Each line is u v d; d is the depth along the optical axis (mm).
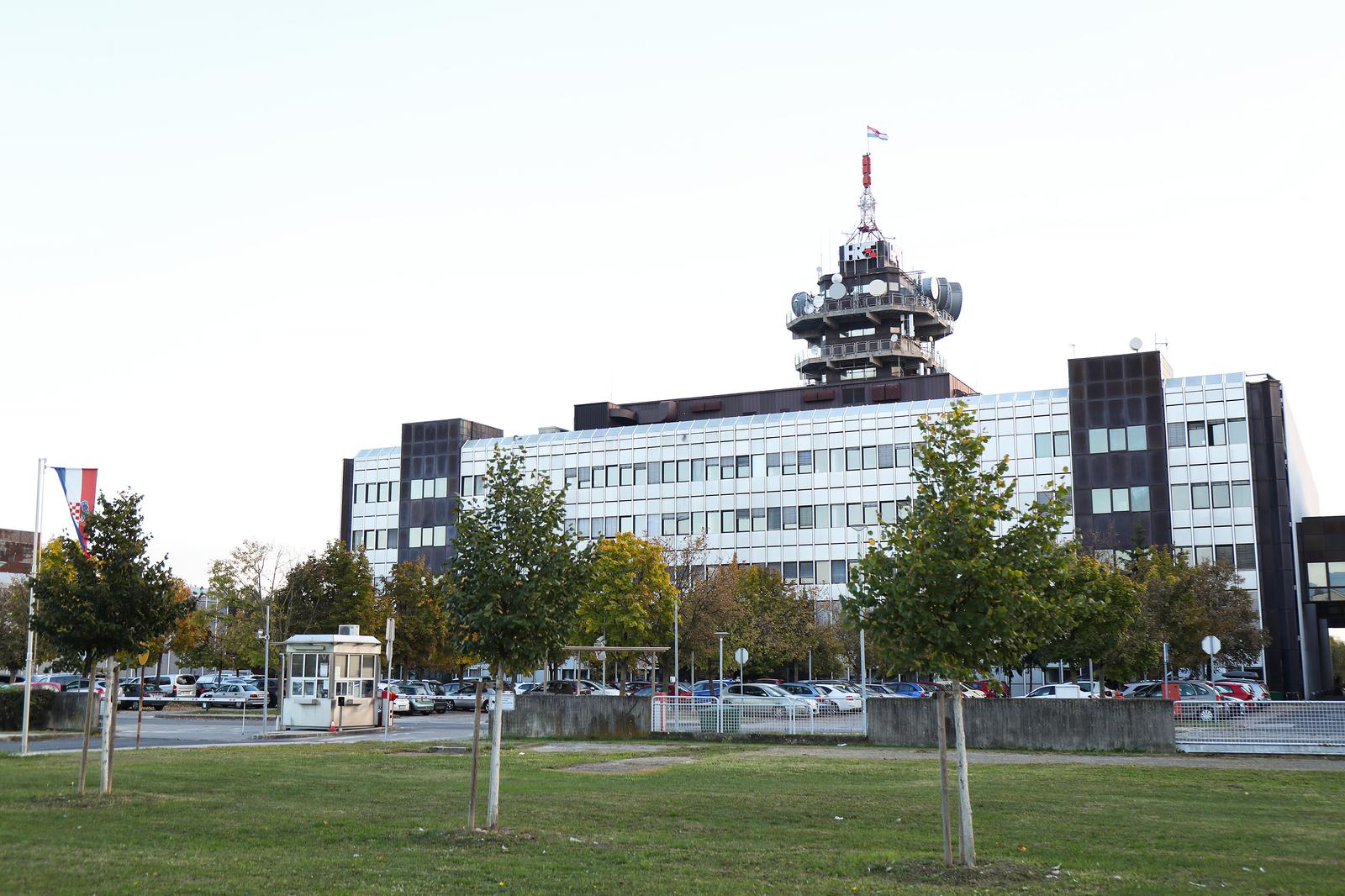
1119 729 30438
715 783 22297
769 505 93000
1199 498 77875
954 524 13898
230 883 11742
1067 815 17672
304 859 13211
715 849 14242
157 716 51812
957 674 13500
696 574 66375
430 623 73812
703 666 64562
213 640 69688
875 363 127750
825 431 92062
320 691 39938
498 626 16156
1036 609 13812
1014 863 13242
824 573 90250
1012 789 21297
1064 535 78938
